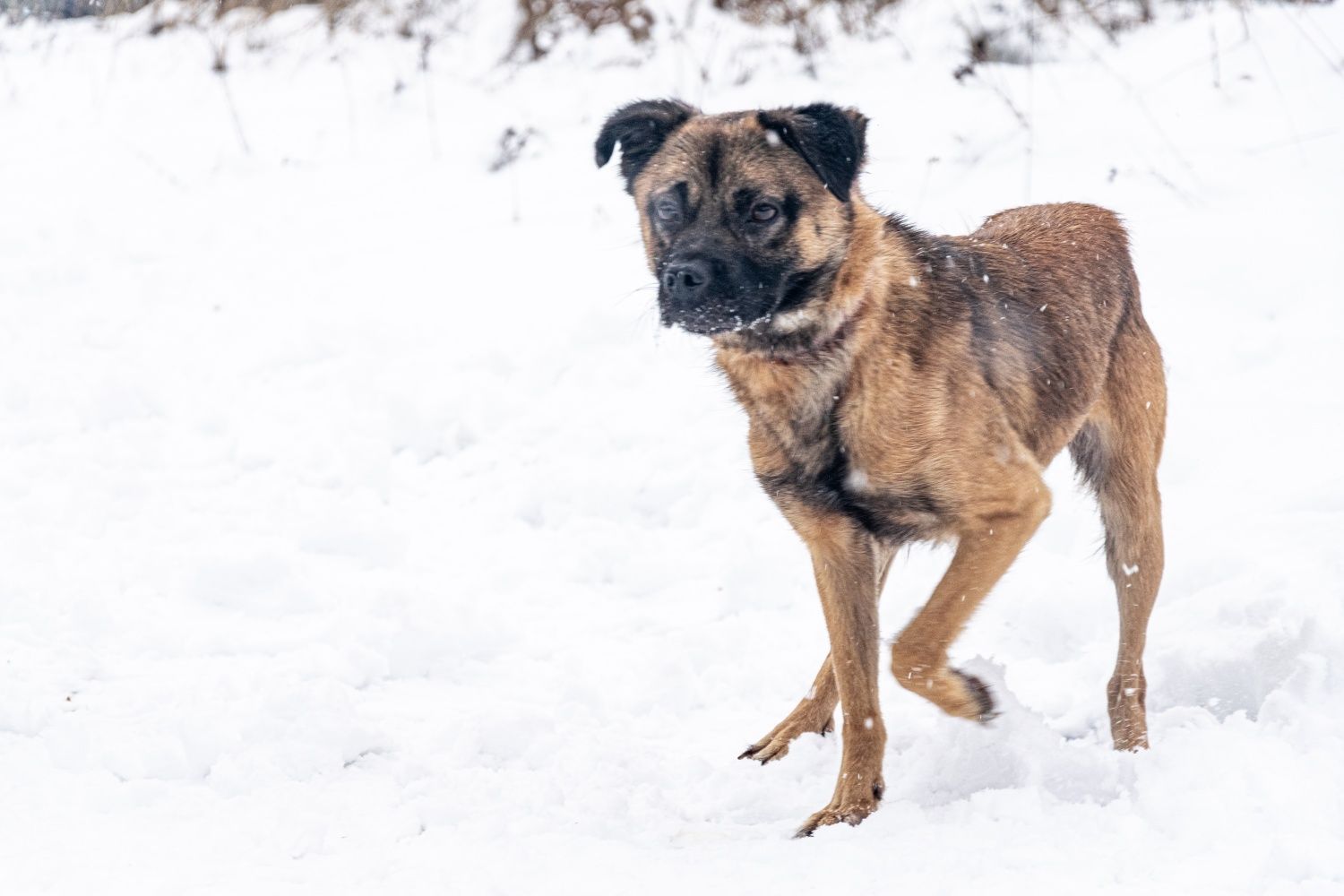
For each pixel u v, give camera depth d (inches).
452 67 564.1
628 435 348.8
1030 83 463.2
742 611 285.3
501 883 161.2
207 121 553.9
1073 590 263.3
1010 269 225.5
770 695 251.9
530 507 330.6
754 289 199.3
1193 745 179.6
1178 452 309.3
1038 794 176.6
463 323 401.1
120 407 380.5
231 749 211.8
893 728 228.2
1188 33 478.9
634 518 325.4
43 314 434.9
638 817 193.5
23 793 196.7
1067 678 243.4
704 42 530.0
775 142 203.3
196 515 327.9
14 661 249.8
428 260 436.8
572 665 258.5
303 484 344.8
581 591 299.6
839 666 203.9
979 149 434.6
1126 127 432.5
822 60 507.5
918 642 193.2
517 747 219.8
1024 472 203.0
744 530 313.4
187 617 280.5
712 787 206.7
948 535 205.5
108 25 659.4
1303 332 339.3
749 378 207.6
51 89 602.5
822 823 189.0
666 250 212.2
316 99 558.6
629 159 226.4
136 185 511.5
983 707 193.8
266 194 495.8
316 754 210.4
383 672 257.8
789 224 200.1
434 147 508.1
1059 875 152.3
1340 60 441.7
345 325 405.7
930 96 469.4
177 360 402.6
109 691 239.1
